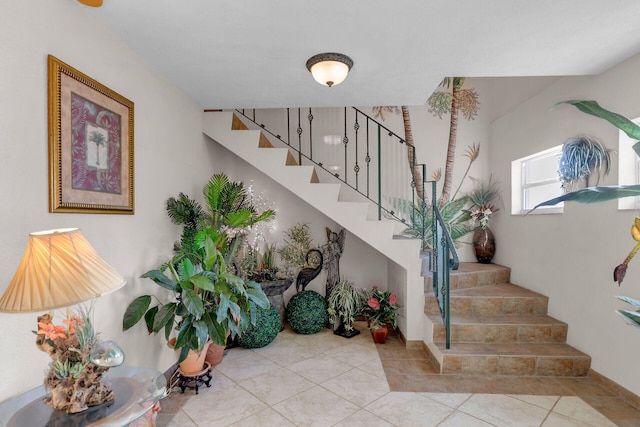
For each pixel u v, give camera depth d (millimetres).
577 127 2717
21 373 1341
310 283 4105
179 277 2256
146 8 1654
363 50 2107
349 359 2932
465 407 2166
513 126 3648
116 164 1891
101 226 1808
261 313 3195
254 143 3305
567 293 2822
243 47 2062
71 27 1596
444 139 4188
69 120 1551
